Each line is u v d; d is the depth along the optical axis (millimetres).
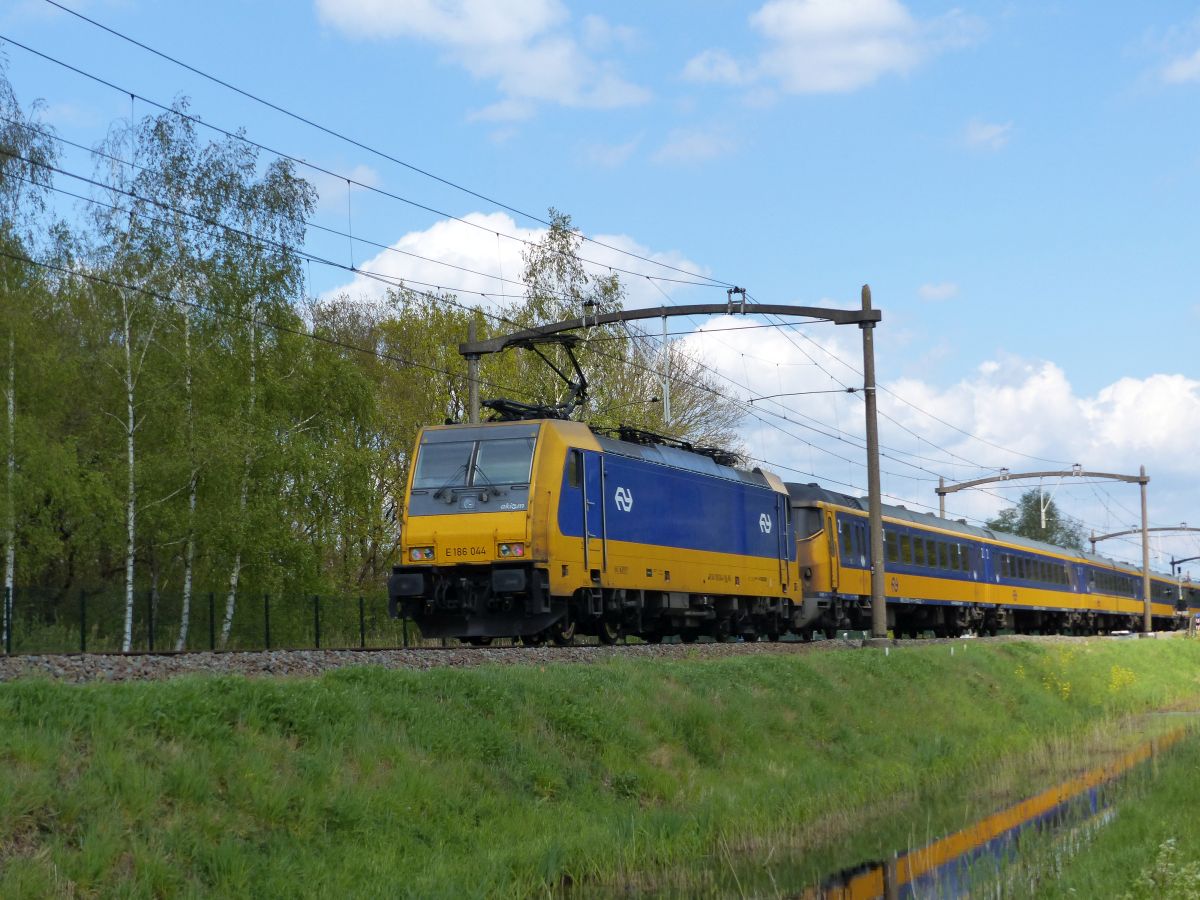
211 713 12328
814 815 17141
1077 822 17031
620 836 14133
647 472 27188
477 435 24312
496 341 29859
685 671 20641
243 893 10383
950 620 47250
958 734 25656
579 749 16281
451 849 12766
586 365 47219
